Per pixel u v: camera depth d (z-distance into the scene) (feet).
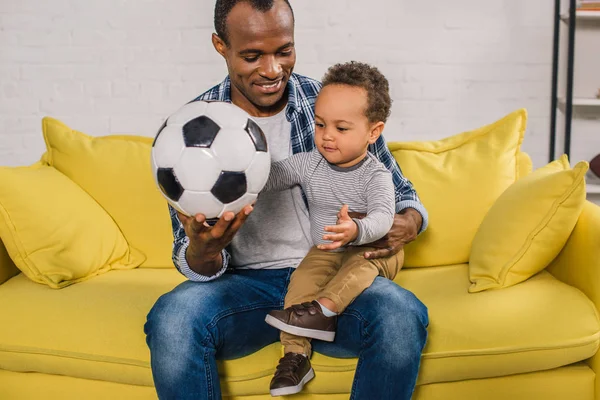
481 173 5.90
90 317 4.91
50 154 6.28
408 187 5.24
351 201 4.62
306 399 4.67
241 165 3.79
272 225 4.91
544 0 9.91
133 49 10.05
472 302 4.93
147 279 5.66
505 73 10.11
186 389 4.18
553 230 5.14
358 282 4.45
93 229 5.77
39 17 9.96
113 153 6.21
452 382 4.78
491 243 5.30
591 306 4.88
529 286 5.18
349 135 4.46
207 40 10.01
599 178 10.09
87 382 4.90
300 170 4.71
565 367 4.86
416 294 5.16
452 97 10.17
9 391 5.03
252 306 4.60
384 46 10.05
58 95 10.16
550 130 10.14
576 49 10.26
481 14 9.98
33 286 5.43
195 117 3.84
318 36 10.02
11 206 5.45
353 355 4.55
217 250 4.25
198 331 4.29
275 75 4.61
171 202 3.92
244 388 4.60
